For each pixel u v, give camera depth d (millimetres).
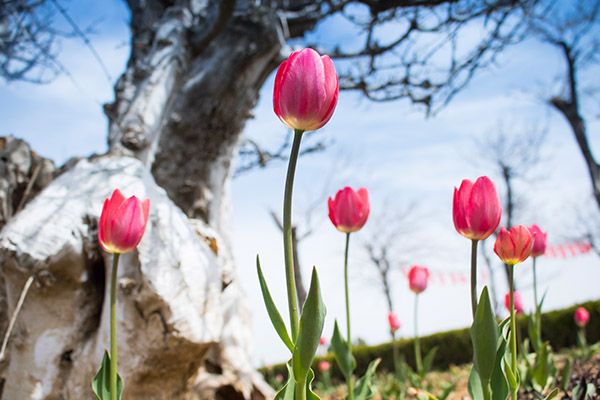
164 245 2689
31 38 6016
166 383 2648
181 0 7133
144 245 2623
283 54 6891
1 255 2666
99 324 2754
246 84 6617
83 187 2961
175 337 2521
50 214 2779
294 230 14508
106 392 1591
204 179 6414
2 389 2771
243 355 4621
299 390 1308
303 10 8320
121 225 1610
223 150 6637
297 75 1344
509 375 1769
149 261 2584
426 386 4828
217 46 6555
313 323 1274
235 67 6461
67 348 2691
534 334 3359
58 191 2967
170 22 6590
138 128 5621
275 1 7609
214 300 2820
